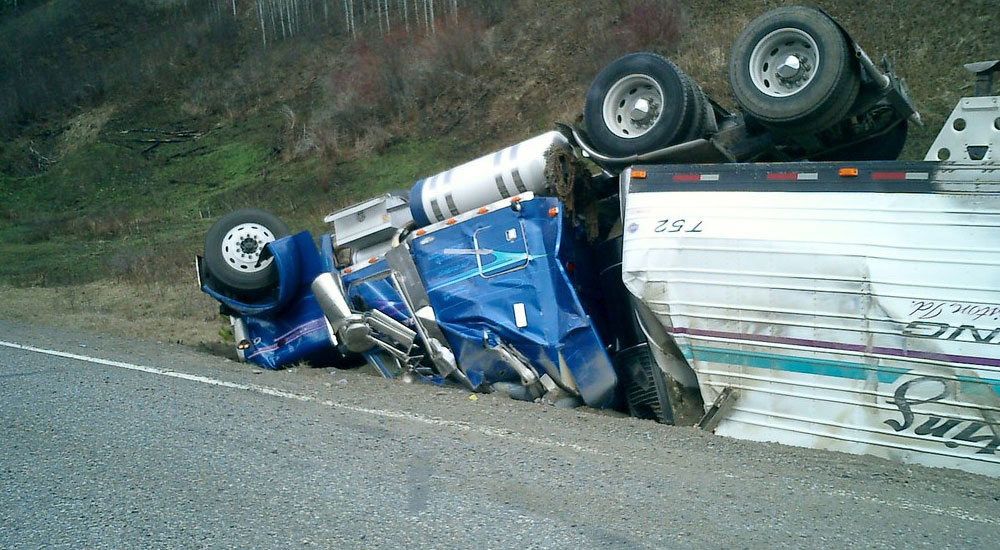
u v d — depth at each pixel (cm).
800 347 664
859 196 660
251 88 3036
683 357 722
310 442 618
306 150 2523
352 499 503
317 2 3312
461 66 2502
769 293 674
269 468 558
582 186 848
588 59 2278
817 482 571
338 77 2781
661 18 2206
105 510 491
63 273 1848
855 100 754
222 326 1252
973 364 611
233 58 3288
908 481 583
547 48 2430
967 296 616
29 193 2823
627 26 2291
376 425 672
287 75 3030
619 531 462
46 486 531
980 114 679
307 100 2823
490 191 830
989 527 493
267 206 2272
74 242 2278
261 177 2519
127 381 820
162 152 2878
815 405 662
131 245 2145
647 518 483
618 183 877
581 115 861
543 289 779
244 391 788
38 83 3434
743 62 769
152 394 765
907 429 632
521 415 721
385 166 2289
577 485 536
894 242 641
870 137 832
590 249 857
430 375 845
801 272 664
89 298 1552
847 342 649
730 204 699
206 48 3384
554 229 787
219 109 3030
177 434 636
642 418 781
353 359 948
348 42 3030
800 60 747
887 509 519
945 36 1755
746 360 684
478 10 2731
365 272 860
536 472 560
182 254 1869
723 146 792
